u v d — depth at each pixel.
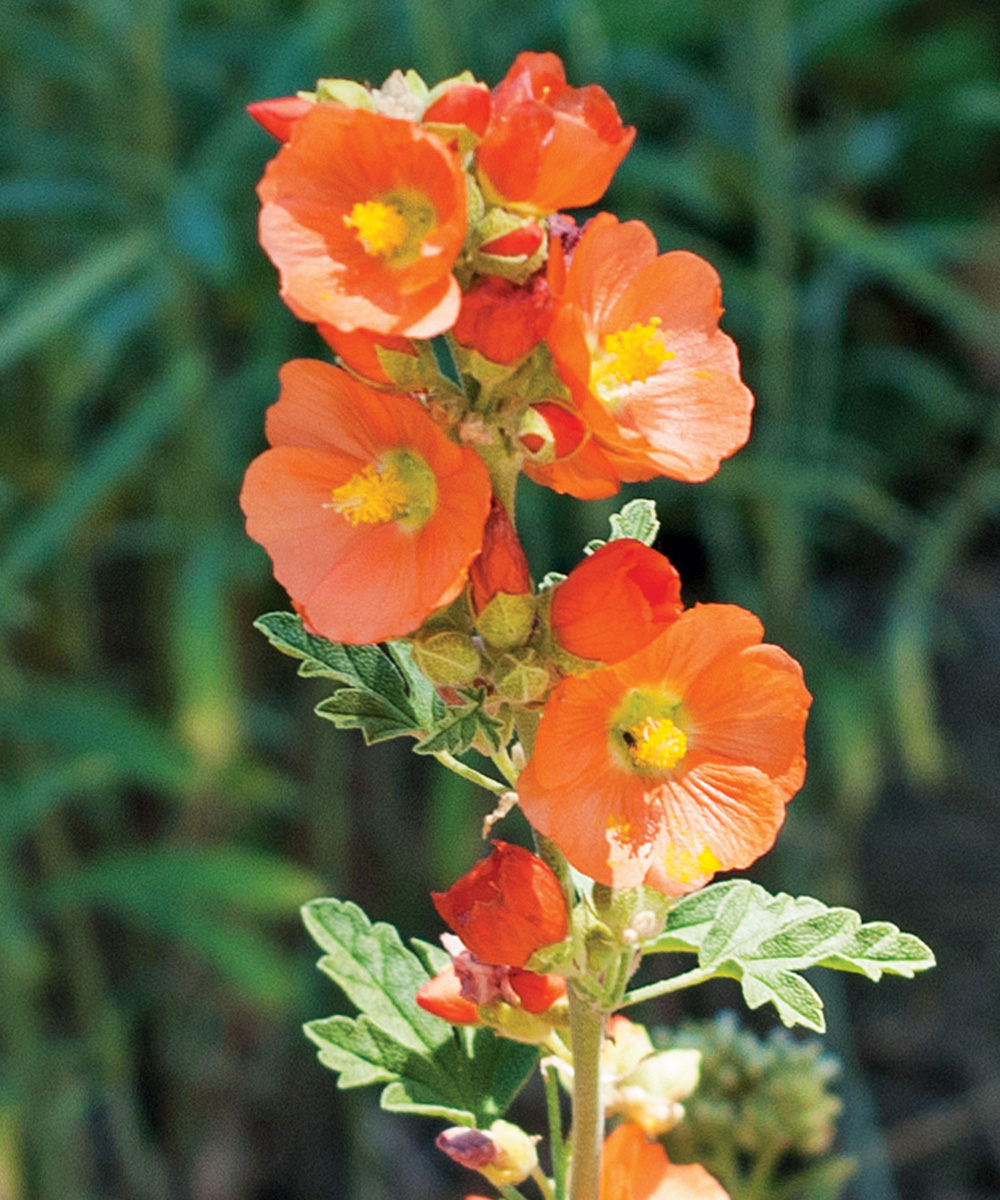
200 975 0.75
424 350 0.32
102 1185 0.76
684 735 0.32
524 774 0.32
